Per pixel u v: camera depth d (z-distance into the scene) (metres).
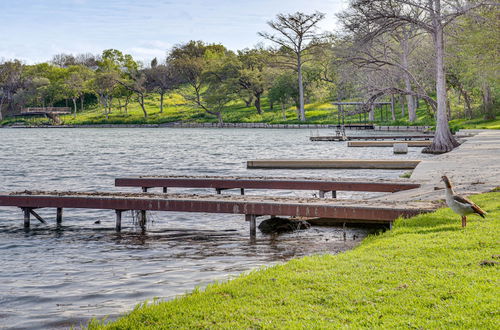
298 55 120.06
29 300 9.98
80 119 166.50
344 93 117.44
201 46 181.50
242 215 20.27
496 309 6.38
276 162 37.06
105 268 12.59
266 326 6.33
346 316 6.57
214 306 7.22
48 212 21.23
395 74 70.94
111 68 182.62
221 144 69.44
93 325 7.51
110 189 29.03
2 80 177.12
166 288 10.65
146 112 167.38
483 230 10.64
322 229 16.88
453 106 105.25
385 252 9.70
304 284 7.96
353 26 49.28
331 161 35.62
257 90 140.12
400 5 47.59
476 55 56.47
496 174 21.78
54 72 180.50
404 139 64.06
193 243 15.69
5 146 70.44
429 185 20.02
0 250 14.98
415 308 6.66
